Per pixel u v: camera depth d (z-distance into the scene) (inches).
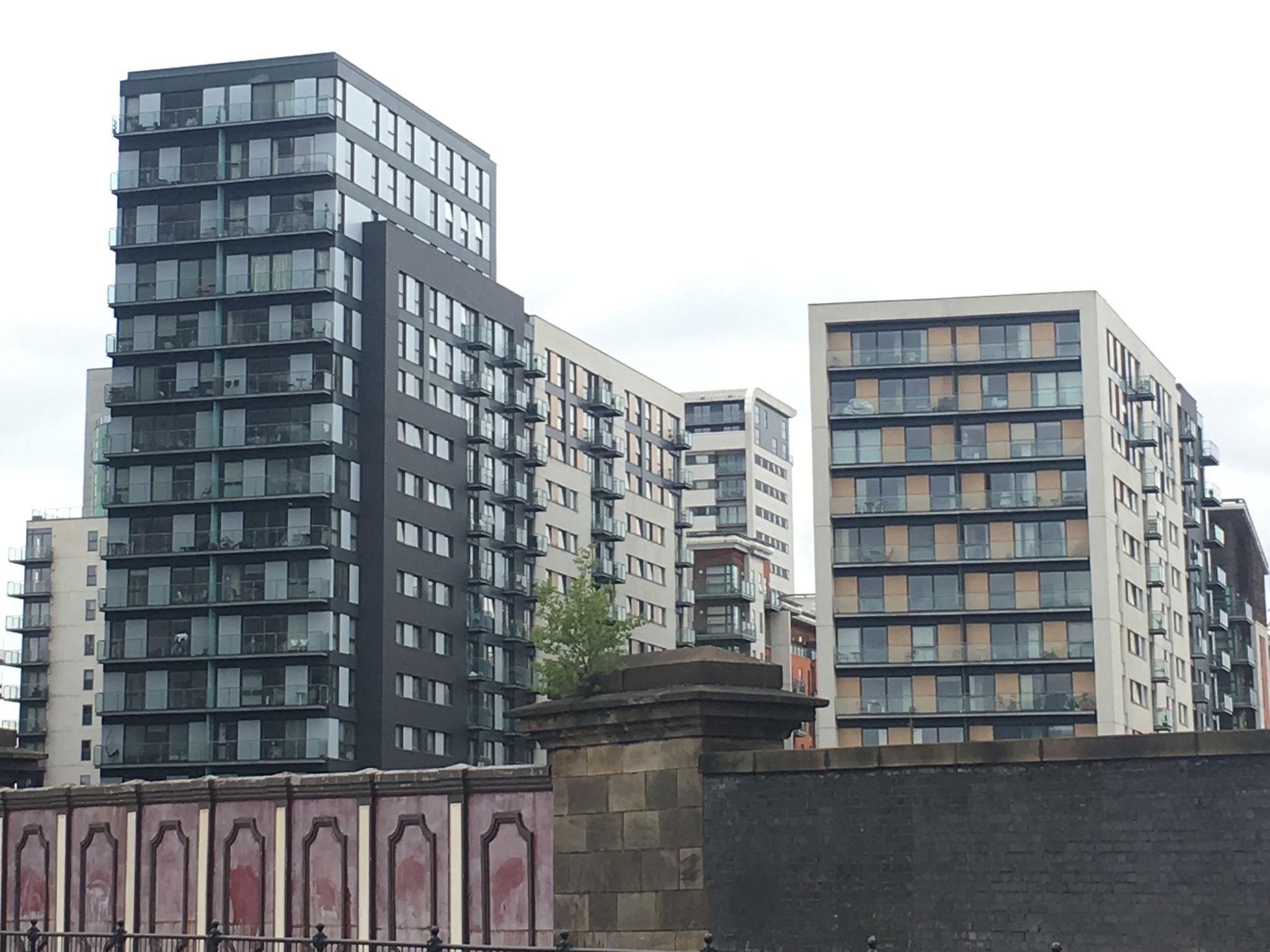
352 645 4958.2
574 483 6008.9
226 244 5032.0
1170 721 5654.5
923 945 928.3
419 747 5088.6
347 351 5027.1
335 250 4992.6
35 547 7386.8
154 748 4918.8
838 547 5206.7
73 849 1428.4
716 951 836.6
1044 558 5093.5
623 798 1026.1
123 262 5093.5
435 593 5231.3
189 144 5098.4
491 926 1144.8
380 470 5024.6
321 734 4813.0
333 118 5027.1
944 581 5142.7
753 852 979.3
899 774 947.3
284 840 1277.1
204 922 1316.4
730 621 7130.9
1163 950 868.0
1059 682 5064.0
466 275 5472.4
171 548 4987.7
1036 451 5162.4
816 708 1041.5
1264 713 7465.6
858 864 950.4
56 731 7263.8
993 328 5216.5
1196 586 6264.8
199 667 4923.7
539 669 1063.6
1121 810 888.3
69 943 1299.2
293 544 4896.7
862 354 5265.8
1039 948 898.1
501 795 1154.7
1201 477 6476.4
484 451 5526.6
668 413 6712.6
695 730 1002.7
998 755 922.1
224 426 4985.2
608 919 1024.2
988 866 917.2
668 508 6638.8
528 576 5674.2
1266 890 848.9
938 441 5206.7
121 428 5054.1
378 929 1212.5
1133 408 5556.1
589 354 6166.3
